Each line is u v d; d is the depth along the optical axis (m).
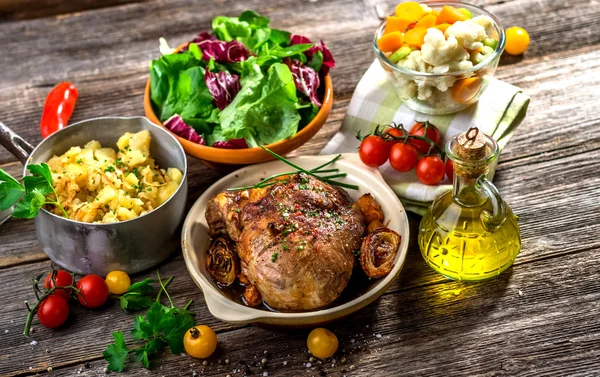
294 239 1.21
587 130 1.45
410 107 1.42
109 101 1.55
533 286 1.28
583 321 1.24
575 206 1.36
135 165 1.35
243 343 1.25
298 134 1.35
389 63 1.36
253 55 1.44
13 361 1.24
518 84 1.52
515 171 1.41
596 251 1.31
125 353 1.21
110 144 1.39
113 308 1.29
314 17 1.68
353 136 1.44
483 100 1.41
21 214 1.25
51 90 1.58
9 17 1.72
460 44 1.34
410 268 1.31
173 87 1.40
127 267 1.30
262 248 1.22
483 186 1.24
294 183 1.28
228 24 1.46
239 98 1.36
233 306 1.19
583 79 1.52
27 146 1.36
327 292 1.21
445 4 1.44
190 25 1.68
